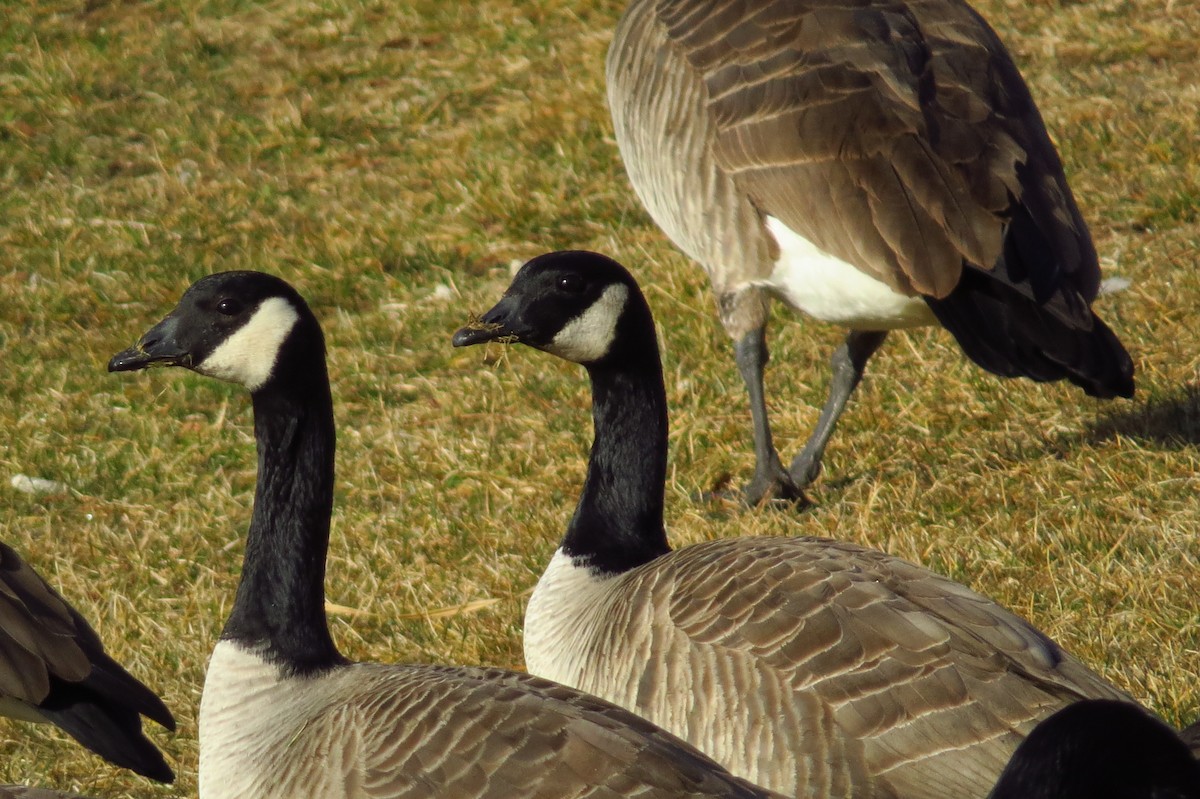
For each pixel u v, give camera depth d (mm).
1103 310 13703
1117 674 8828
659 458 8891
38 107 20344
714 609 7258
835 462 12273
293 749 6785
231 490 12938
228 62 21328
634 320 8812
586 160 17797
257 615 7547
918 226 9953
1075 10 19781
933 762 6621
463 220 17047
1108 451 11523
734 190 11109
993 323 9844
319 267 16391
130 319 15789
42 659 7453
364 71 20766
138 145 19516
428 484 12539
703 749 7117
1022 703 6613
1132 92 17672
